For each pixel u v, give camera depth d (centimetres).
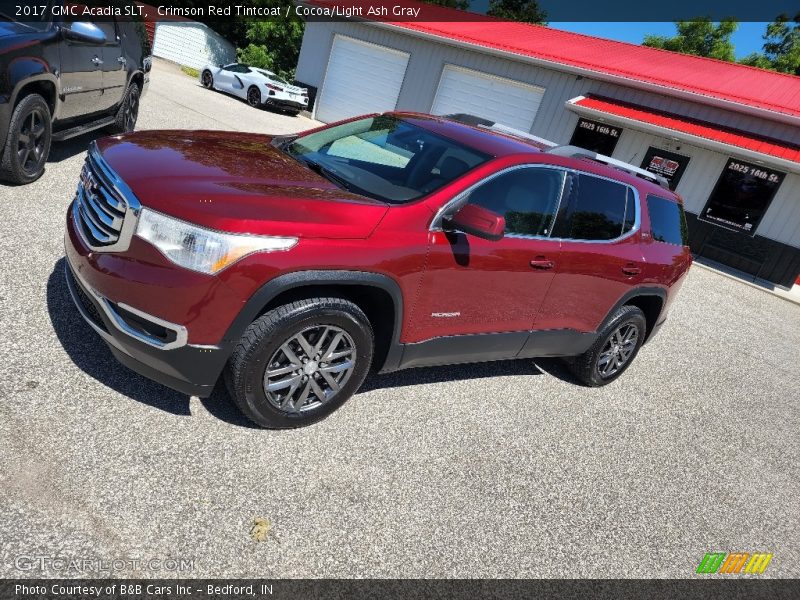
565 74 1573
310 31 1986
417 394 395
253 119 1473
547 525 310
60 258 405
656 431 458
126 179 270
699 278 1173
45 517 220
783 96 1479
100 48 578
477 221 299
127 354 267
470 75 1723
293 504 266
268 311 277
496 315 369
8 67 428
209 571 221
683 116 1428
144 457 263
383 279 296
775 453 484
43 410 269
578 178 396
